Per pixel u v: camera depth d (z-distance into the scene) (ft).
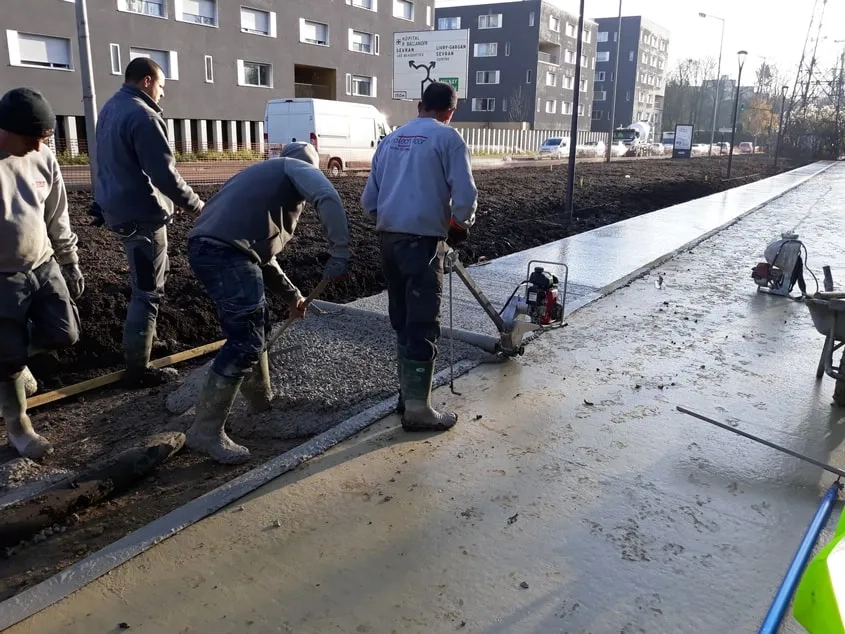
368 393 13.41
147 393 14.42
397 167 11.51
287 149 11.83
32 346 11.54
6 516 9.20
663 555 8.63
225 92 98.22
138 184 13.08
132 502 10.24
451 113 12.10
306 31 110.52
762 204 48.32
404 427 12.01
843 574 3.99
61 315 11.44
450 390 13.92
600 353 16.31
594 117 274.36
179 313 18.53
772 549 8.79
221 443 11.27
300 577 8.22
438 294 11.64
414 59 63.16
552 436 11.93
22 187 10.59
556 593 7.93
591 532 9.10
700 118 302.66
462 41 61.31
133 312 14.23
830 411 13.06
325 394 13.30
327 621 7.50
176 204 13.23
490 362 15.60
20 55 74.28
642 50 268.00
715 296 21.81
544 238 33.53
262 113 104.63
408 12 131.44
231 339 10.87
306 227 34.32
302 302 11.89
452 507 9.69
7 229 10.25
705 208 45.11
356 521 9.35
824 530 8.98
